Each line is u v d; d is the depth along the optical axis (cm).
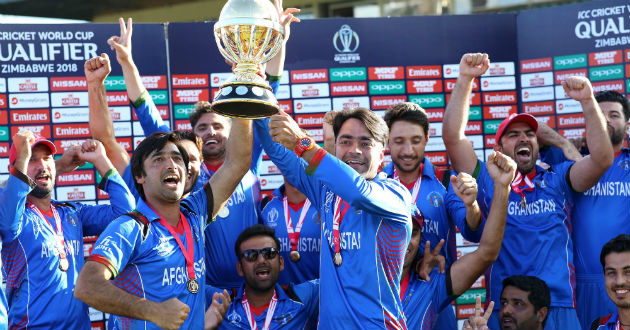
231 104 313
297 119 598
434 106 608
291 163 370
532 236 468
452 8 797
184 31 587
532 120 471
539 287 448
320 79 599
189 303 329
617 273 420
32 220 428
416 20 605
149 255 321
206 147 488
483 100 612
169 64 586
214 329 382
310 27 597
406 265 411
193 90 589
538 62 609
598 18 588
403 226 342
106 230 319
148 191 333
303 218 480
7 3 815
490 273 484
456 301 603
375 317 335
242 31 308
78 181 579
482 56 460
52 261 427
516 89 615
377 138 355
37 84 571
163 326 295
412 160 453
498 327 475
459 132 470
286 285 471
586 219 501
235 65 323
